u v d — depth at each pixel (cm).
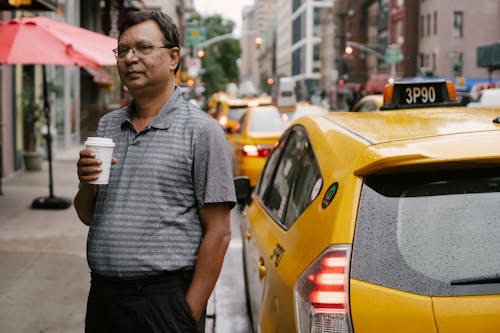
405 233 264
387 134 308
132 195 279
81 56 903
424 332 248
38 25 942
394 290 254
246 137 1229
